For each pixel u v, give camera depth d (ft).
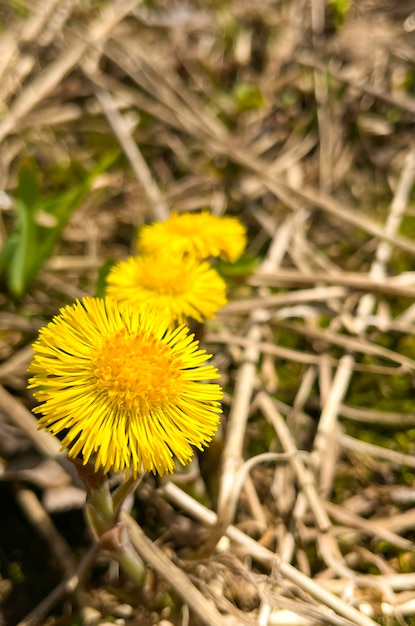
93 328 0.71
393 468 0.88
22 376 0.90
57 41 1.15
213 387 0.71
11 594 0.81
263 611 0.77
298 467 0.85
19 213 0.92
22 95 1.10
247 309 0.97
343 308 0.98
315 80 1.16
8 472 0.84
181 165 1.13
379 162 1.13
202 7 1.26
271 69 1.19
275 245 1.04
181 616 0.77
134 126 1.13
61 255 1.03
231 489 0.82
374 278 0.99
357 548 0.83
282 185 1.07
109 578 0.81
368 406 0.92
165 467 0.68
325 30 1.19
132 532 0.78
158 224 0.86
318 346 0.97
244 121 1.16
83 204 1.07
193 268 0.81
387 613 0.79
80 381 0.69
